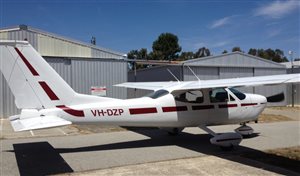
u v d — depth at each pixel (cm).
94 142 902
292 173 590
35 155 741
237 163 664
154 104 816
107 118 767
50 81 713
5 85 1477
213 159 700
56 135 1018
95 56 1702
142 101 809
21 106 684
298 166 639
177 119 843
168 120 834
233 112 912
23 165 653
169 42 5234
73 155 741
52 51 1612
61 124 628
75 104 741
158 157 721
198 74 2048
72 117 730
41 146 844
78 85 1641
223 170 612
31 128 596
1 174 594
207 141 910
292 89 2336
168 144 871
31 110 691
